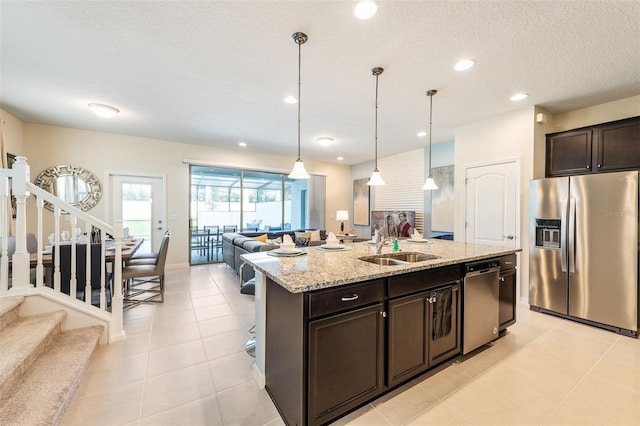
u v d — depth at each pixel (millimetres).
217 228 6066
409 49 2197
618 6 1688
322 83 2799
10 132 3785
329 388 1454
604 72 2520
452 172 4992
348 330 1522
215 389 1798
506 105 3316
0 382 1387
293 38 2064
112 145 4770
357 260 2053
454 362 2127
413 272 1818
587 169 3125
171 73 2615
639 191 2508
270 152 6242
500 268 2465
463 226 4023
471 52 2229
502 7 1722
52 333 2006
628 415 1570
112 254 2809
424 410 1619
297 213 7098
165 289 3998
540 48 2158
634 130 2816
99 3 1719
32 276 2939
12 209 3381
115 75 2654
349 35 2025
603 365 2084
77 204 4504
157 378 1894
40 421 1298
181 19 1868
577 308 2859
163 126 4301
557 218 2984
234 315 3029
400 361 1763
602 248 2699
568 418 1553
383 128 4293
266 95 3107
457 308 2113
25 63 2436
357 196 7492
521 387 1826
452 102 3240
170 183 5297
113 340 2393
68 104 3400
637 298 2523
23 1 1685
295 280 1444
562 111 3494
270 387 1742
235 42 2123
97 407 1600
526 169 3365
